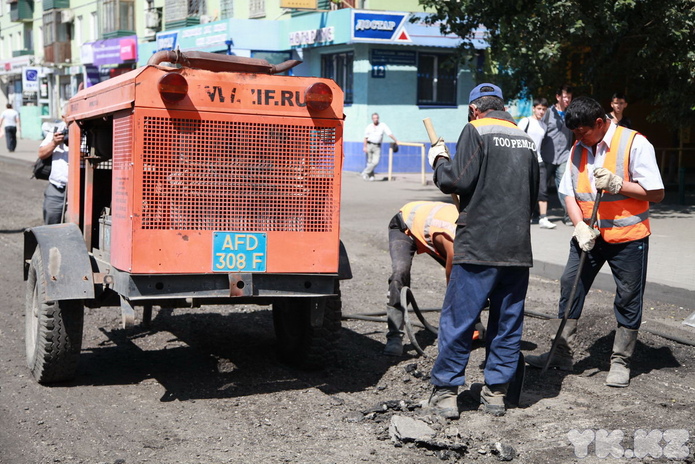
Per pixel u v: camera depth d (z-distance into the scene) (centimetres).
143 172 509
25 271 628
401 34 2327
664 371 614
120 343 699
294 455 455
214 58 550
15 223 1451
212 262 527
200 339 715
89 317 780
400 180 2178
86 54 4156
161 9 3509
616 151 557
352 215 1473
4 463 442
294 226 544
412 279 975
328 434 489
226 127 524
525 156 509
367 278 985
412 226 661
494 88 530
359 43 2339
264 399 556
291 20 2581
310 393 570
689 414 518
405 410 527
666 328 688
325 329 613
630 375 603
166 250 518
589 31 1249
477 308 507
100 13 4019
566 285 597
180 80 505
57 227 583
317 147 544
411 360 645
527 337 704
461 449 457
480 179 501
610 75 1486
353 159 2445
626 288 567
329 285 558
